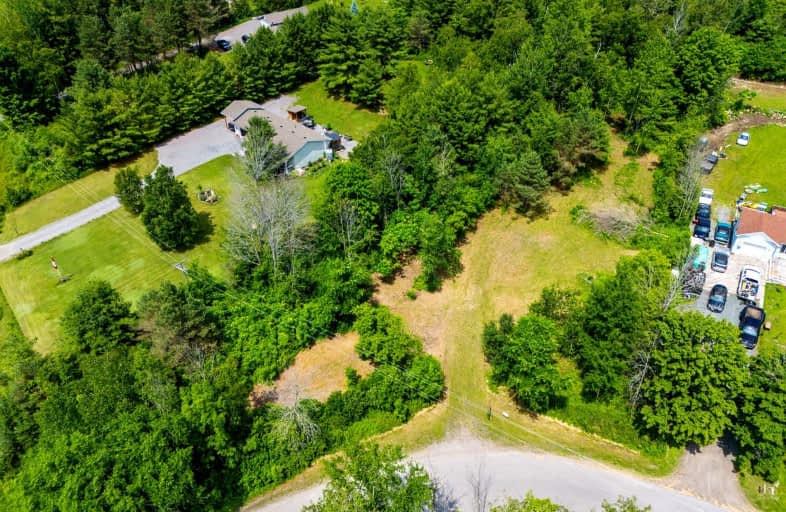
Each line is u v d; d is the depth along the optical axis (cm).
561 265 5703
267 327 4844
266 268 5219
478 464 3994
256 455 3922
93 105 7325
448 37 9150
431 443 4147
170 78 8038
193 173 7325
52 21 8994
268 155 6831
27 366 4303
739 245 5647
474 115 6531
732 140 7525
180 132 8294
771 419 3619
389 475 3161
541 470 3947
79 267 5994
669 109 7075
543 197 6406
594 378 4122
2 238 6525
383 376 4391
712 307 5022
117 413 3631
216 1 11156
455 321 5153
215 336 4722
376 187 5691
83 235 6431
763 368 3747
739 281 5328
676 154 6388
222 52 10562
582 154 6644
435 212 5903
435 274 5597
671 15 9588
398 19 9681
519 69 7244
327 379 4659
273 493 3859
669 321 3912
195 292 4969
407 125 6600
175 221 5925
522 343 4116
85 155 7250
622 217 6009
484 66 8044
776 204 6381
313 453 4012
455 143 6569
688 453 4022
